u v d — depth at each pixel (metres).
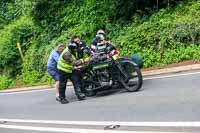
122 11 18.59
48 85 18.66
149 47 15.48
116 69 11.36
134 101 9.96
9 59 24.52
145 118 8.22
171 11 16.39
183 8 16.06
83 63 11.87
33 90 18.83
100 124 8.60
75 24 21.38
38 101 14.38
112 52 11.44
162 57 14.65
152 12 17.34
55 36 22.67
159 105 8.95
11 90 21.48
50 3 23.25
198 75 11.33
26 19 26.38
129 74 11.17
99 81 11.73
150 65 14.72
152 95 10.12
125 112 9.12
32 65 22.30
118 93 11.55
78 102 12.03
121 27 18.02
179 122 7.38
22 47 24.72
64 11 22.31
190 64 13.04
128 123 8.14
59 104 12.60
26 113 12.42
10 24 28.70
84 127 8.66
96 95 12.30
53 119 10.37
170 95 9.65
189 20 14.71
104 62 11.47
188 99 8.84
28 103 14.49
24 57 23.73
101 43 11.72
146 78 12.93
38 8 23.80
